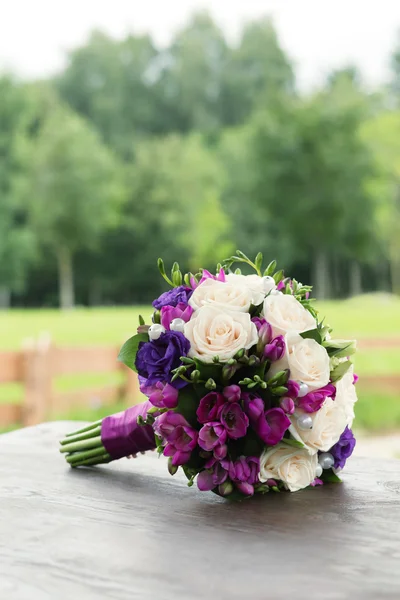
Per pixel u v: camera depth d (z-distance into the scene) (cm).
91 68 5788
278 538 132
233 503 155
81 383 984
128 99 5812
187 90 5922
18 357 616
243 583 112
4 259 3875
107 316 2644
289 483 158
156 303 169
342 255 4388
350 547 127
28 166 3966
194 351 156
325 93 3959
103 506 153
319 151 3725
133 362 166
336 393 167
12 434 230
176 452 156
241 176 4516
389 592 108
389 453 584
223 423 152
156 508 152
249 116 5862
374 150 3772
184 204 4306
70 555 124
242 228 4525
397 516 145
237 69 6128
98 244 4284
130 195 4356
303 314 165
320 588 110
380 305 3142
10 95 3862
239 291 165
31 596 107
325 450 161
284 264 4444
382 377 816
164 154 4388
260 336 157
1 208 3856
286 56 6259
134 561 121
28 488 169
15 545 129
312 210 3703
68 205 3972
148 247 4381
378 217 3875
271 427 155
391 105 4419
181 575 115
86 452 187
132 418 183
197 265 4450
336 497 160
